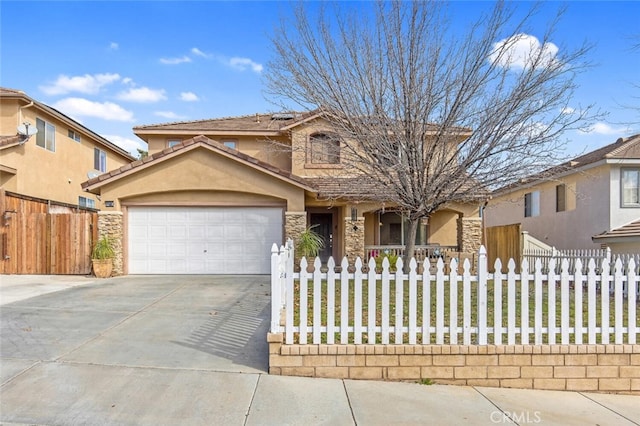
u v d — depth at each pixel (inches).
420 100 336.8
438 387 208.2
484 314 215.6
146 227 574.2
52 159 741.3
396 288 217.2
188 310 350.0
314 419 172.9
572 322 264.8
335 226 690.8
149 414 172.9
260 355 240.2
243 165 567.5
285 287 230.2
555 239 753.0
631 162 605.3
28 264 559.8
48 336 271.6
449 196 348.8
